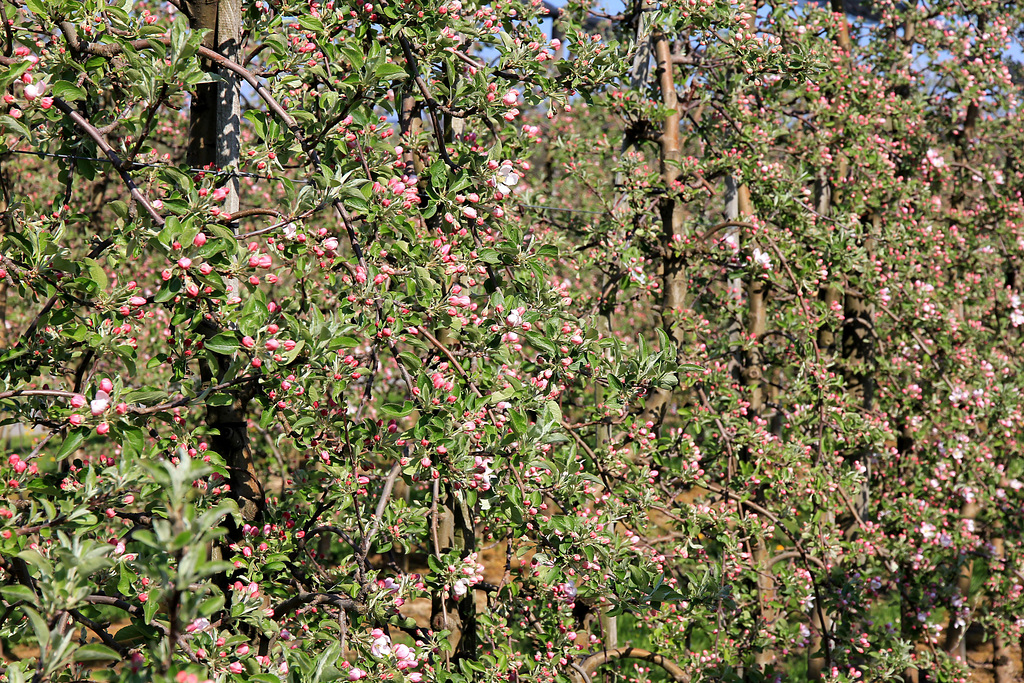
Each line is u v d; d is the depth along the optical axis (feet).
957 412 19.17
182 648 6.88
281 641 9.40
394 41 10.60
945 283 22.16
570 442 11.44
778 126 19.88
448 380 9.69
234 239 7.84
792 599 17.35
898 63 23.45
